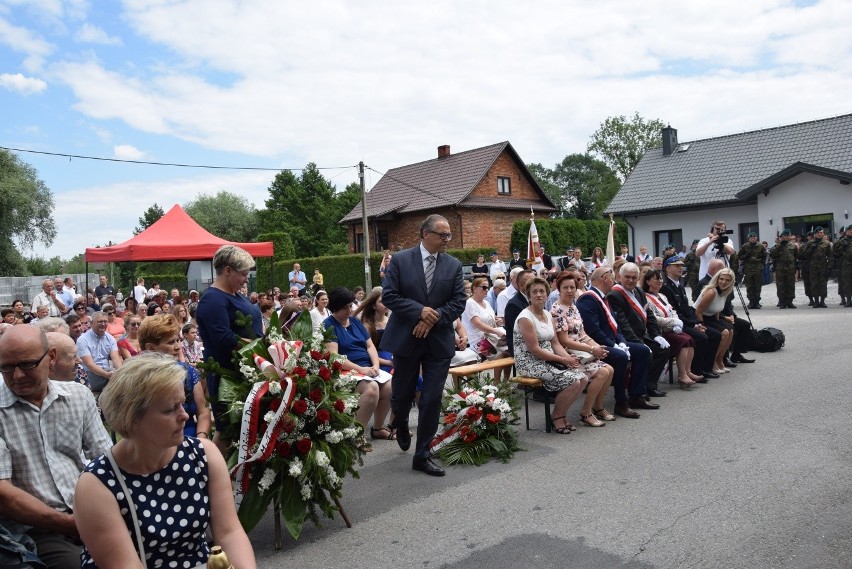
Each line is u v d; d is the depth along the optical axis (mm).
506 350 8328
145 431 2295
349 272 29422
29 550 3100
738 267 17078
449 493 5125
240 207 73000
